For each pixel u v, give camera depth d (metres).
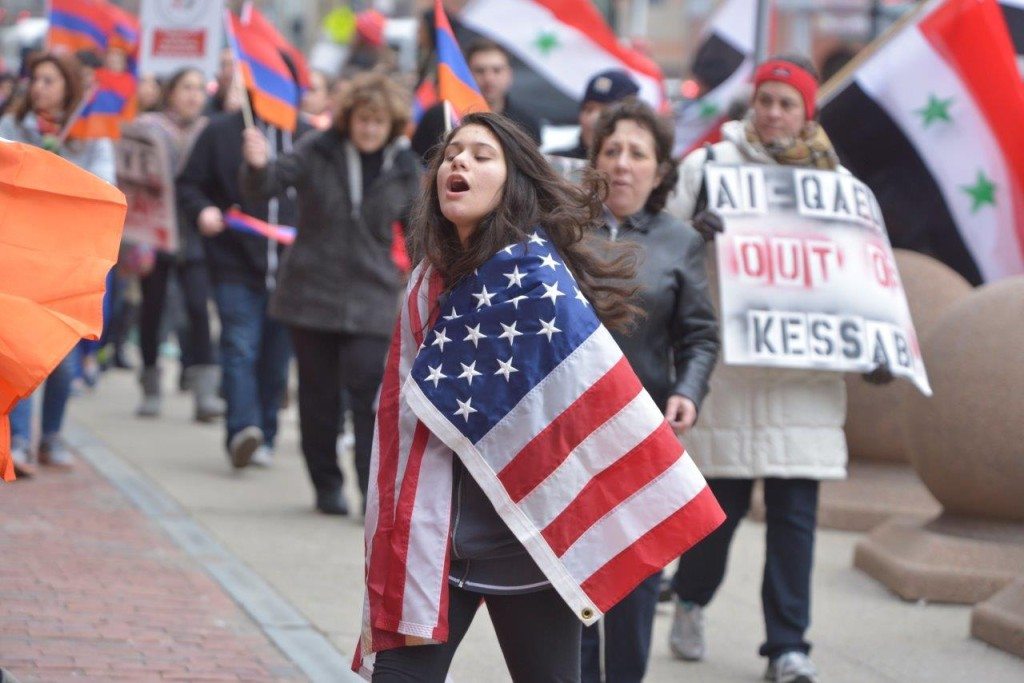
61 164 6.41
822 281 8.94
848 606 10.55
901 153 12.60
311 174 12.12
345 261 12.18
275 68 13.45
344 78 21.31
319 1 61.56
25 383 6.15
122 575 10.05
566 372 5.47
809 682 8.48
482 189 5.58
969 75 12.21
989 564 10.66
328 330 12.19
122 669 7.99
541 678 5.69
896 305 9.17
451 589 5.56
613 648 7.59
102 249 6.41
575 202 5.72
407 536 5.46
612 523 5.49
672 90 29.42
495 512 5.55
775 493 8.78
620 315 5.90
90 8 18.72
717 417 8.74
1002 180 12.39
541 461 5.46
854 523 13.03
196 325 17.44
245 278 14.41
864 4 31.80
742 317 8.77
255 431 14.07
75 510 12.04
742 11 17.36
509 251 5.56
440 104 12.86
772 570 8.70
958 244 12.84
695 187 9.02
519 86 18.08
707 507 5.57
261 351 15.24
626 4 48.53
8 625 8.60
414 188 12.23
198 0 17.58
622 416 5.51
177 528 11.77
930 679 8.91
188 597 9.67
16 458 12.97
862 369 8.84
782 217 9.01
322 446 12.70
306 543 11.57
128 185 15.23
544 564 5.43
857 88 12.46
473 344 5.50
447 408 5.49
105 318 18.23
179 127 16.83
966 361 10.66
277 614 9.42
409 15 50.75
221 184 14.52
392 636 5.45
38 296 6.26
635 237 7.75
